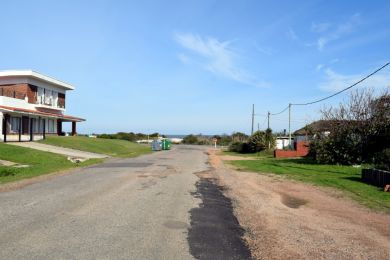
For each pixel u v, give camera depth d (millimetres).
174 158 36969
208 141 104250
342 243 8086
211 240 7984
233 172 23406
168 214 10344
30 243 7309
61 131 54562
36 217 9555
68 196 12875
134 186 15750
